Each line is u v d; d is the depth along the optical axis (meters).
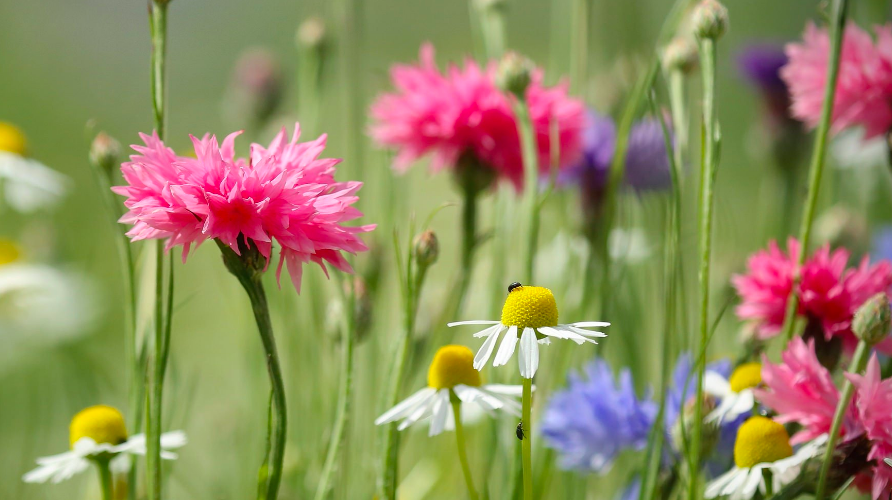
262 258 0.49
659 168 0.61
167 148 0.49
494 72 0.59
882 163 0.65
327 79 0.67
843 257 0.52
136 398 0.54
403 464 0.65
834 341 0.52
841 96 0.56
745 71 0.68
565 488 0.58
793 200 0.67
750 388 0.53
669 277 0.53
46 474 0.52
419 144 0.60
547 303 0.49
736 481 0.50
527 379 0.49
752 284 0.54
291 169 0.49
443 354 0.51
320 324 0.60
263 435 0.62
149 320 0.54
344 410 0.53
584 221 0.61
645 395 0.56
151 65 0.51
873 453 0.49
